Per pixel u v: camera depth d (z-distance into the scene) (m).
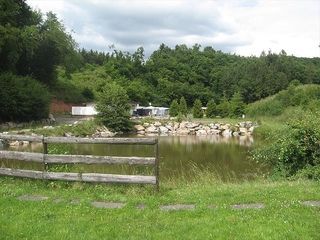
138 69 126.75
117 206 9.56
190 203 9.73
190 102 119.00
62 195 10.44
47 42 69.19
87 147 29.23
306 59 139.88
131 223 8.18
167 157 28.48
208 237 7.21
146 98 108.19
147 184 10.99
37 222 8.21
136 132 61.22
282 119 56.69
